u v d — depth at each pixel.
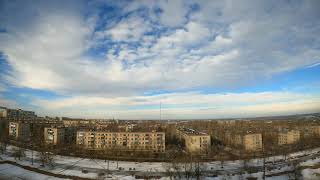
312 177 129.00
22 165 149.75
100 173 134.00
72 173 135.38
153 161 162.00
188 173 126.56
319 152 199.12
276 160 169.00
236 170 141.75
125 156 173.25
